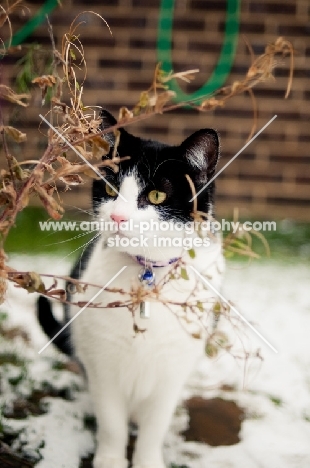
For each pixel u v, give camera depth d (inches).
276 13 207.8
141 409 84.3
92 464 80.5
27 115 163.0
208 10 209.6
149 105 58.2
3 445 80.7
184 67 211.5
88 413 92.0
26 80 86.4
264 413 95.1
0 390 96.0
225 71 204.4
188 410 94.7
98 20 209.9
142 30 210.8
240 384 104.4
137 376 80.5
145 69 212.8
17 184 68.1
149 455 80.4
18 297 133.9
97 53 212.4
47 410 91.8
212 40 209.9
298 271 170.4
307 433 89.9
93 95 213.8
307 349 118.7
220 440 87.6
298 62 209.8
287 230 206.4
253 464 81.7
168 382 80.4
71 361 106.0
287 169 215.6
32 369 105.3
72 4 205.8
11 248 170.1
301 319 134.3
